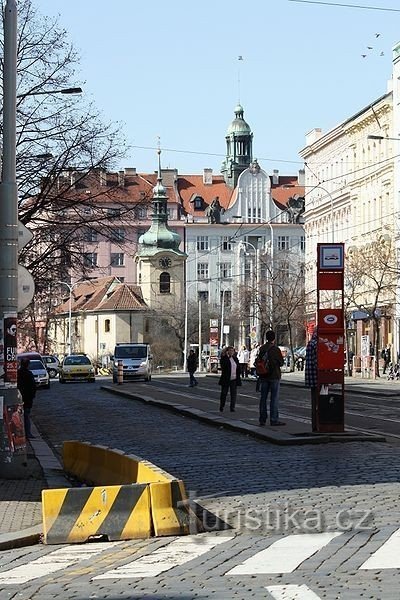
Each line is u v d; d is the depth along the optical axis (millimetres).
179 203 159750
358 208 99000
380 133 92562
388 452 21766
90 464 19359
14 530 14312
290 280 106938
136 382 77938
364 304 92938
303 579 10320
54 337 158125
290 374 92000
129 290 144125
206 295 155250
